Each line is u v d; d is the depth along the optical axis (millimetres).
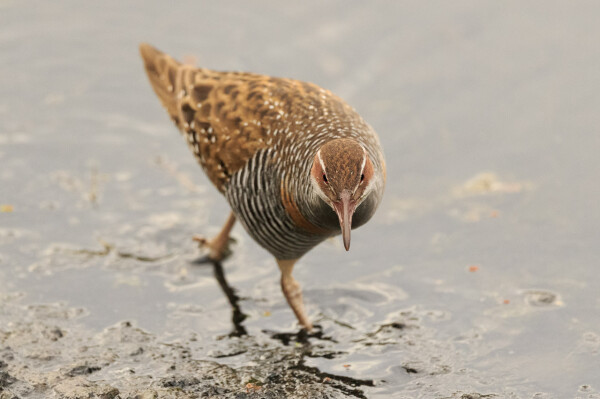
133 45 17969
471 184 14492
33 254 12641
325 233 10711
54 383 9828
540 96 16484
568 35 17953
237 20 18578
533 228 13320
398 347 10914
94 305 11641
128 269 12508
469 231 13367
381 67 17406
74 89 16812
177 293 12070
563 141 15359
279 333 11312
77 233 13219
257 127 11164
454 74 17172
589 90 16516
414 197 14266
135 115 16312
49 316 11305
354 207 9609
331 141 9836
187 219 13766
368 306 11812
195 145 12023
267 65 17391
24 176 14492
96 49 17828
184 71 12719
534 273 12312
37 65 17359
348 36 18156
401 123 15992
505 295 11867
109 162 15047
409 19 18578
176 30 18297
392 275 12461
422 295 11977
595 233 13078
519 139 15508
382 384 10164
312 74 17188
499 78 17000
